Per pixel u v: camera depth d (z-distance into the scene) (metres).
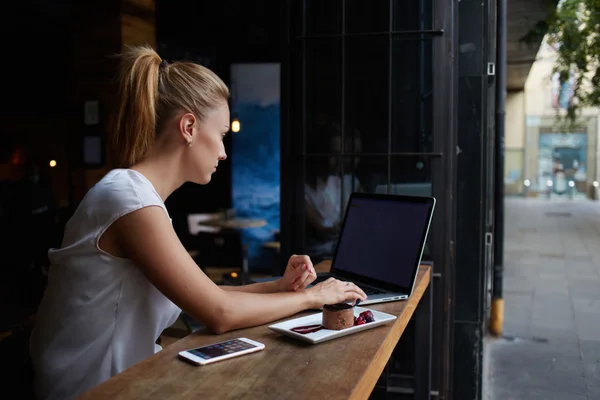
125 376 1.11
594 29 7.72
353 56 2.80
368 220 2.17
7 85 6.84
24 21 6.40
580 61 8.12
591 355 4.51
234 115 7.17
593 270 7.86
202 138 1.41
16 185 6.29
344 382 1.08
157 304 1.39
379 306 1.70
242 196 7.29
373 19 2.78
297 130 2.89
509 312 5.81
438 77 2.69
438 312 2.71
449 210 2.69
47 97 6.78
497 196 4.95
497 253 5.05
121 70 1.40
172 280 1.29
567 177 22.20
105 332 1.33
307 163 2.89
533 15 7.32
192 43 7.16
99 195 1.31
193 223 6.92
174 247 1.31
